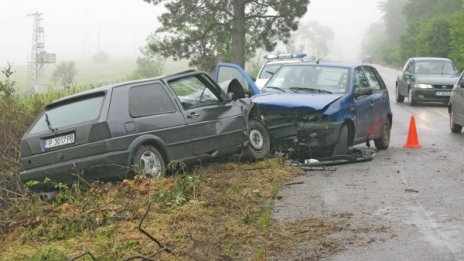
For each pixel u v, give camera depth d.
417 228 7.06
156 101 9.59
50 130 9.02
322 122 11.21
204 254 6.07
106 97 9.05
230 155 10.99
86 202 7.81
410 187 9.31
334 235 6.84
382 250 6.29
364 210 7.92
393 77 52.59
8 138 11.48
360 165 11.41
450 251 6.22
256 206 8.18
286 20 35.66
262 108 11.55
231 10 34.66
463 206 8.06
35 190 9.16
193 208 7.82
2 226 7.64
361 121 12.31
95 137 8.77
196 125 10.00
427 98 25.20
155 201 7.97
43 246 6.68
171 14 34.59
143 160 9.11
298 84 12.55
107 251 6.32
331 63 12.89
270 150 11.70
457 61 45.47
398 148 14.14
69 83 16.33
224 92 10.88
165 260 6.05
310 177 10.21
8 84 12.75
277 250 6.37
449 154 12.88
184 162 9.80
